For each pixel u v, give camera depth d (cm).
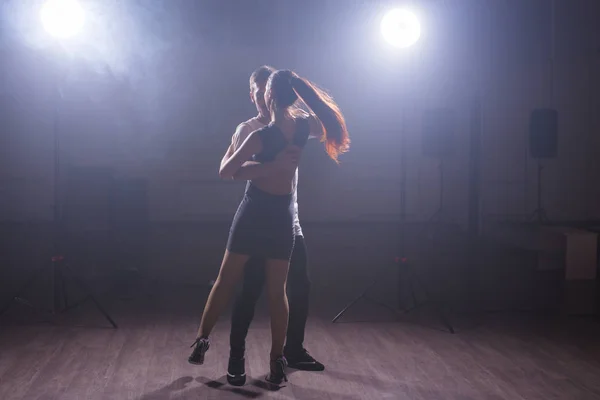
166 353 356
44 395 291
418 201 935
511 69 870
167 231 851
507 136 893
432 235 814
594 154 898
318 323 424
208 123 909
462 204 930
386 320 433
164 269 627
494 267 623
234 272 299
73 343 372
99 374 320
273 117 293
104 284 546
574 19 849
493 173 898
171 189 914
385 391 301
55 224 440
